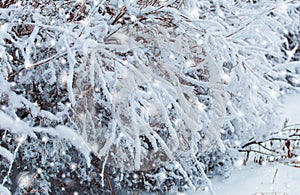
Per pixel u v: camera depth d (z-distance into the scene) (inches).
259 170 151.4
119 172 136.3
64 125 112.8
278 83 146.9
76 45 102.2
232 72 128.4
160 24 122.2
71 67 98.0
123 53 120.0
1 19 107.7
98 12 124.8
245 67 128.1
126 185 140.5
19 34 110.7
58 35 109.6
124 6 117.3
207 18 135.4
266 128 151.3
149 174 136.9
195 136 124.6
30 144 116.1
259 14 135.4
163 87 112.0
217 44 123.2
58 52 106.5
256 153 162.9
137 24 120.3
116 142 110.1
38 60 112.7
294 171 147.9
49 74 114.0
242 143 157.6
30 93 116.3
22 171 120.3
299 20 245.8
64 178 130.6
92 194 134.0
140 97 107.2
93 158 131.2
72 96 96.0
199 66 125.3
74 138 104.2
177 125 123.0
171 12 118.4
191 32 124.3
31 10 103.5
